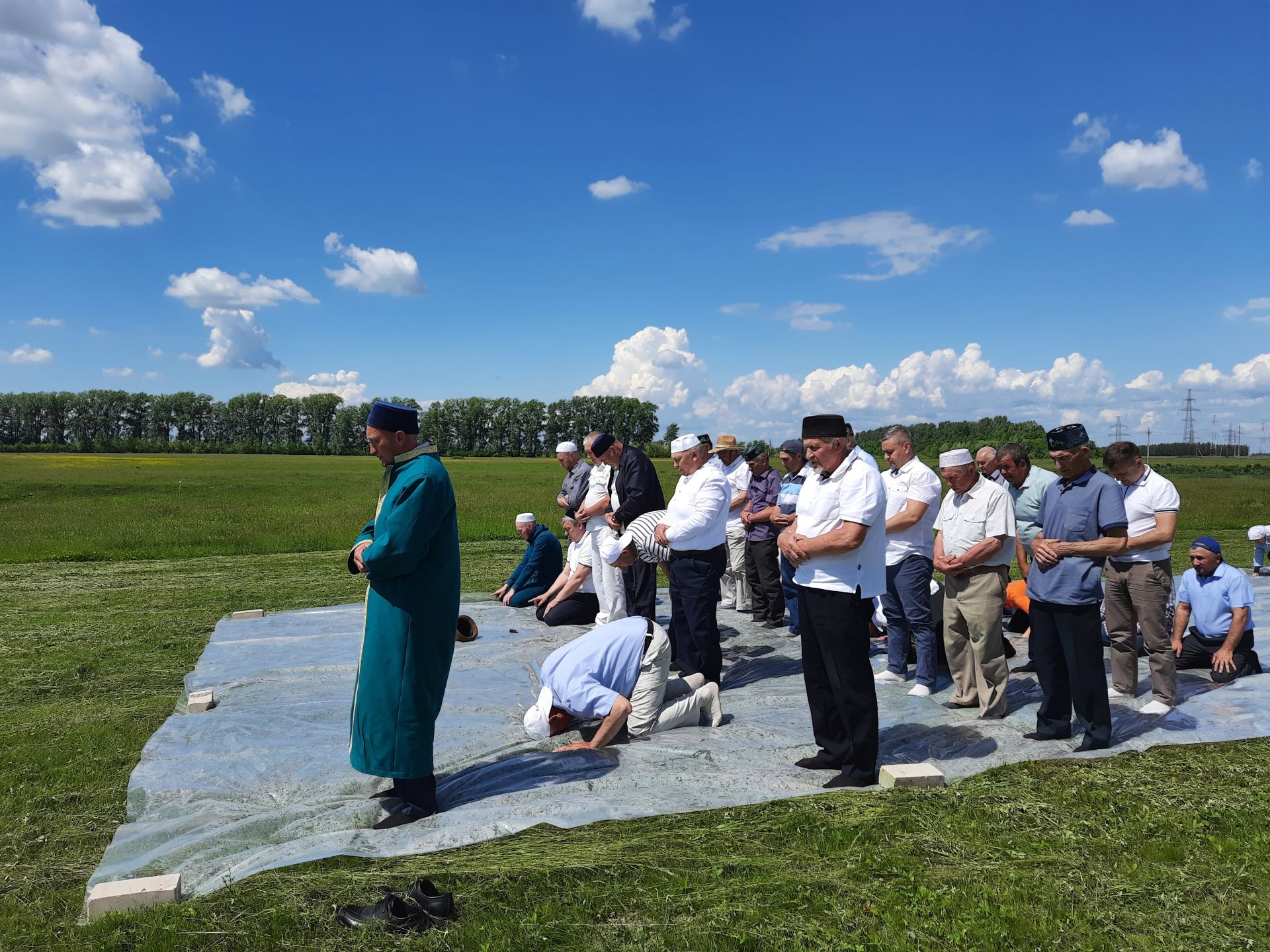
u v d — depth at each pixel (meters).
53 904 3.43
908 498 6.27
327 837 3.86
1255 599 9.78
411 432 4.35
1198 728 5.20
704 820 3.95
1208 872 3.34
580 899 3.16
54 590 12.32
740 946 2.86
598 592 8.20
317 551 17.62
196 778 4.79
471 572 13.88
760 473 8.87
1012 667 6.94
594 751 4.99
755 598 9.04
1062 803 4.05
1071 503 4.98
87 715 6.18
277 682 6.92
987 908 3.07
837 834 3.71
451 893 3.18
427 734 4.22
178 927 3.06
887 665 7.00
